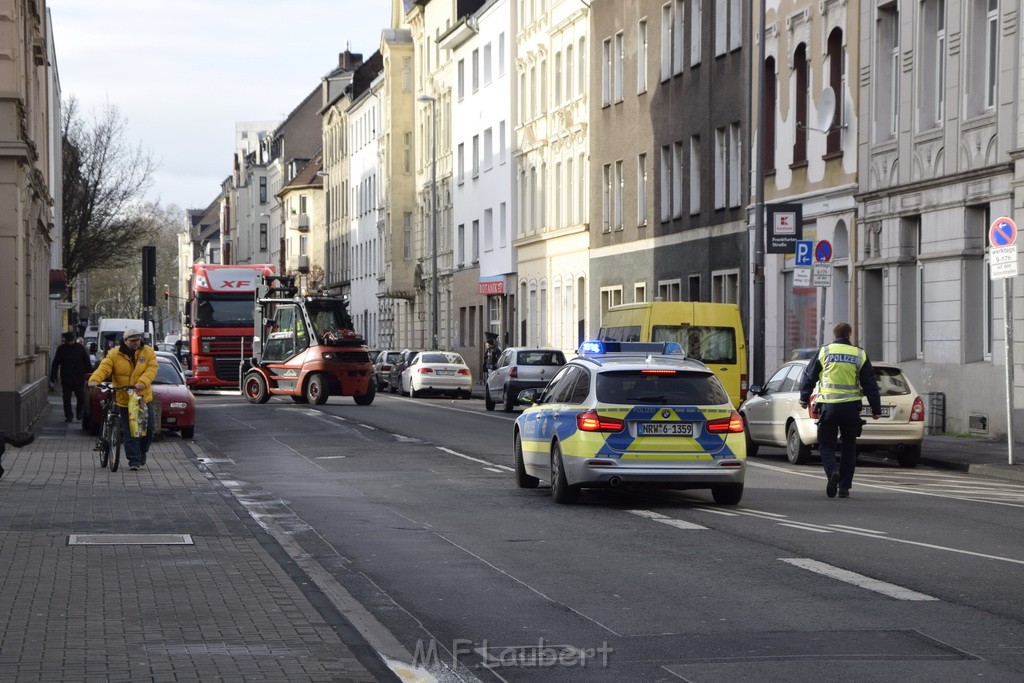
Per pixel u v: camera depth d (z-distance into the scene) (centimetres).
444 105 11206
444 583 1535
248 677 1034
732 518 2112
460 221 10681
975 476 2947
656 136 6738
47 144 6488
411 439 3959
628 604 1399
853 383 2428
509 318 9431
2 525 1938
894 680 1062
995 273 2998
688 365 2323
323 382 6328
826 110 4831
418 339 12144
